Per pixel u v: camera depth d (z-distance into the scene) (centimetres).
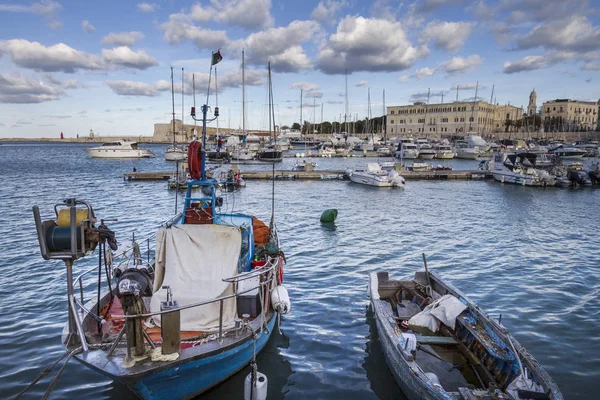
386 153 8888
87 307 859
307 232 2342
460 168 6706
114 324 848
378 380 916
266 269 950
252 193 3947
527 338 1092
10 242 2011
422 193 4028
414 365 796
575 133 12625
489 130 14812
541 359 988
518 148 9069
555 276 1597
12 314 1222
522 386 724
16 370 933
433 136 14062
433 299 1134
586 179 4588
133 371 662
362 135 13038
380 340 1040
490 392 709
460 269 1681
